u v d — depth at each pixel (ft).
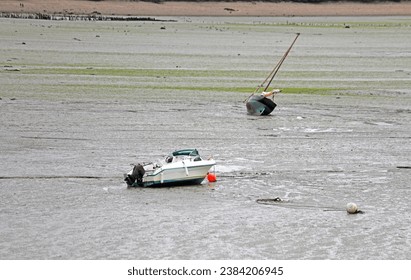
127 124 405.80
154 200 260.01
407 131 400.88
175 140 366.63
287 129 402.72
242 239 216.13
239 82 603.67
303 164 319.06
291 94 538.88
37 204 253.85
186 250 206.90
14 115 423.64
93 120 415.23
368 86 590.14
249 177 295.28
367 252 205.57
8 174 296.51
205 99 505.25
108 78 609.01
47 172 300.81
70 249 207.62
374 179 293.64
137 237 218.18
